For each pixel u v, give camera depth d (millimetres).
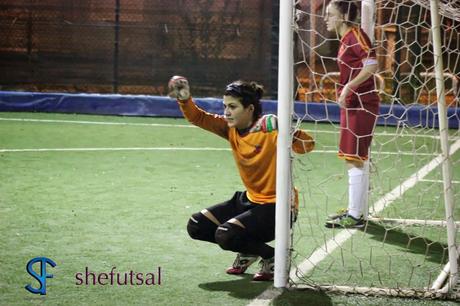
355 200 6848
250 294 4973
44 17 14992
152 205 7480
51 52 15086
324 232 6668
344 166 9977
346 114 6801
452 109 13117
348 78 6738
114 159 10102
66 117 14008
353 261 5848
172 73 14938
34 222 6676
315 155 10828
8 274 5234
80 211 7141
